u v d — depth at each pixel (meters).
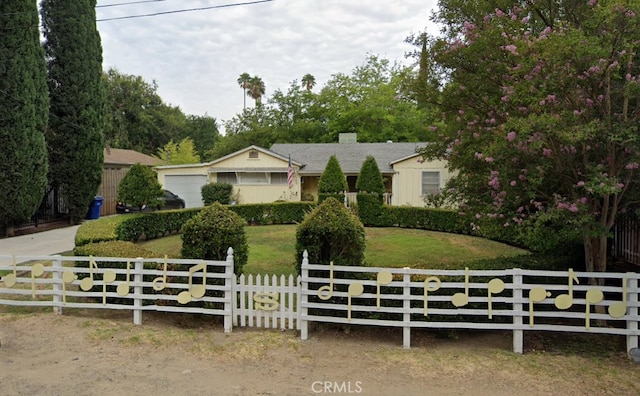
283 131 32.84
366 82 32.44
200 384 3.73
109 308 5.45
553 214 4.46
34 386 3.67
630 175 4.52
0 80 11.82
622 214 5.81
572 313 4.45
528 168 4.60
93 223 9.71
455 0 5.58
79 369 4.02
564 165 4.71
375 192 15.45
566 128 4.23
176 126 40.62
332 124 30.16
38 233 13.62
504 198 5.07
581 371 4.00
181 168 20.38
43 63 13.13
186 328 5.16
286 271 7.93
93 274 5.64
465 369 4.04
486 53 5.13
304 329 4.78
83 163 15.92
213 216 5.59
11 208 12.30
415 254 9.86
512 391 3.62
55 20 15.24
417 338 4.89
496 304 4.79
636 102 4.56
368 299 4.88
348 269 4.73
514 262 5.71
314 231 5.13
